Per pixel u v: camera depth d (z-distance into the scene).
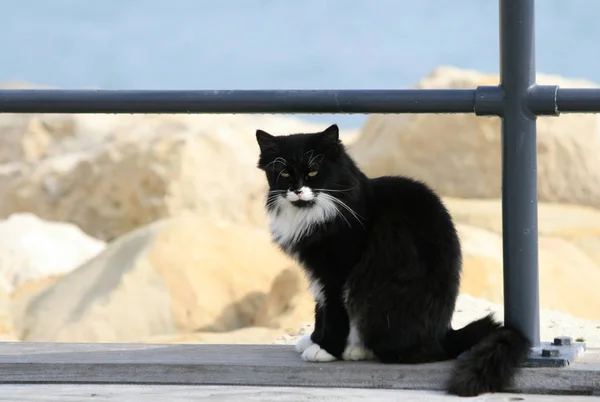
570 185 22.33
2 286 18.42
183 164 25.58
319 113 7.15
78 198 26.42
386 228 7.51
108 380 7.27
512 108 6.86
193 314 16.19
